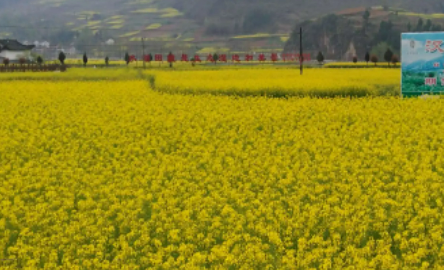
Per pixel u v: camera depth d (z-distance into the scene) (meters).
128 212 13.46
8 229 12.84
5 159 19.88
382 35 168.62
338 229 12.25
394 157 17.80
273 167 16.81
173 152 19.92
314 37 185.62
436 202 13.99
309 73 51.44
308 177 16.16
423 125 22.72
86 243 12.41
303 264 10.70
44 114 28.22
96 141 21.42
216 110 27.70
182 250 11.40
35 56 114.44
